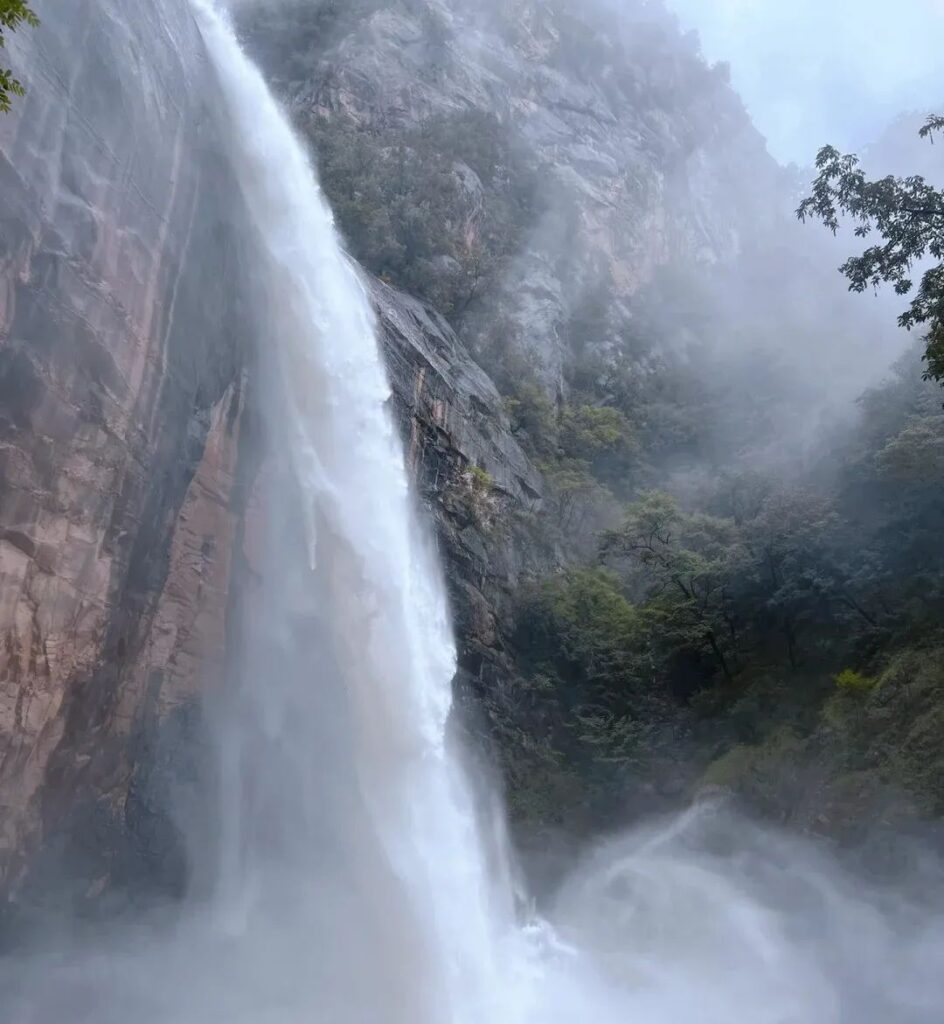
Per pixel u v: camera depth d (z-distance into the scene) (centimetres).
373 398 2764
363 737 2497
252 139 2469
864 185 2216
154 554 1905
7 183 1484
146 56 1898
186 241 1983
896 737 2688
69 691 1648
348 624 2528
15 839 1586
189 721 2033
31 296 1527
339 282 2741
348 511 2586
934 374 2234
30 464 1526
